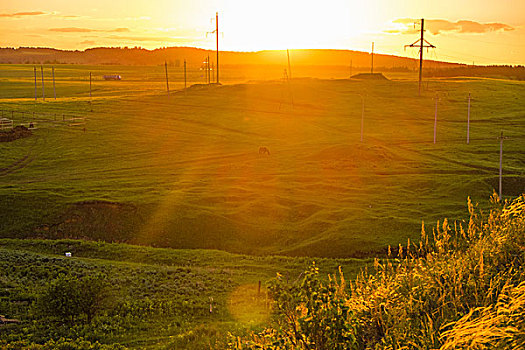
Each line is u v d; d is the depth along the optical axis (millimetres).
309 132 128625
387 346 7441
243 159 102812
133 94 194250
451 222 62688
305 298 8453
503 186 80062
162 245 63625
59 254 56250
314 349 8055
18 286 37625
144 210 70750
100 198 74000
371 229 62281
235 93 182625
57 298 32219
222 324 30766
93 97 184875
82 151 108062
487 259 8820
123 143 115562
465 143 115250
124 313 33875
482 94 179625
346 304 8953
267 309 34281
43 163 99188
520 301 5988
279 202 75250
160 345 27109
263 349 8859
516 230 9133
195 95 180125
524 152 107125
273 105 165125
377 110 157000
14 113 141375
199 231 66062
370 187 83125
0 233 65688
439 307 7965
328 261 52469
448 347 6168
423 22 177000
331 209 71438
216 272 47906
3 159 100625
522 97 176875
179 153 108312
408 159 100688
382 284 9211
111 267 47938
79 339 28031
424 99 172375
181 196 76750
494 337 5738
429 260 9594
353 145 104125
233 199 76875
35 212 70250
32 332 28969
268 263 52812
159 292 39500
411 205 72562
